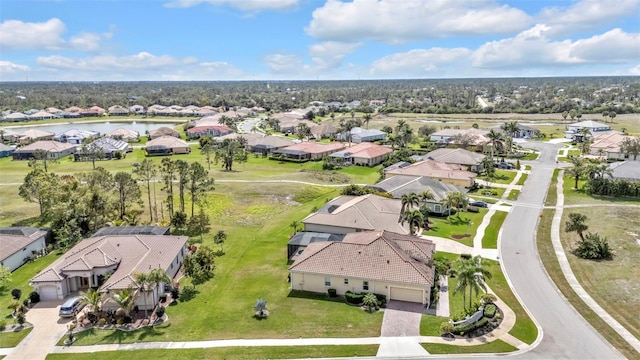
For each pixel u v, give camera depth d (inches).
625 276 2010.3
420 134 6766.7
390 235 2148.1
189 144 6412.4
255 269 2177.7
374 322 1652.3
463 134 5777.6
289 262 2257.6
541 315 1692.9
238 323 1662.2
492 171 4040.4
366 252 1940.2
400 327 1612.9
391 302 1812.3
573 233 2600.9
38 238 2410.2
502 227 2736.2
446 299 1833.2
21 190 2837.1
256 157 5492.1
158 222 2876.5
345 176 4311.0
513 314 1695.4
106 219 2773.1
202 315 1734.7
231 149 4781.0
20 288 2011.6
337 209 2655.0
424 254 2003.0
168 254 2107.5
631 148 4667.8
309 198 3526.1
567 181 3946.9
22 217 2979.8
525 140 6441.9
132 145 6368.1
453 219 2891.2
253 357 1439.5
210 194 3550.7
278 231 2736.2
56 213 2618.1
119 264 2016.5
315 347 1487.5
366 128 7608.3
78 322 1707.7
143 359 1445.6
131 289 1727.4
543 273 2076.8
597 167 3567.9
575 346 1482.5
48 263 2289.6
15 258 2219.5
